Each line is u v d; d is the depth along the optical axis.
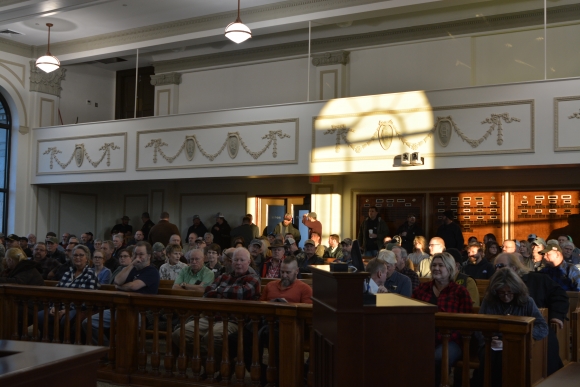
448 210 11.57
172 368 5.21
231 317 5.54
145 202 16.41
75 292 5.70
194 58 15.20
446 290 4.98
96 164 14.12
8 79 14.74
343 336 3.05
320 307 3.46
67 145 14.62
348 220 13.47
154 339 5.27
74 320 6.09
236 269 5.77
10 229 14.85
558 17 11.44
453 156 10.18
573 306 6.02
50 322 6.17
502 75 11.94
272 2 11.78
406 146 10.59
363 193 13.36
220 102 14.86
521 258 7.58
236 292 5.56
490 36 12.09
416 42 12.71
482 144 9.95
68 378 2.41
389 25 12.76
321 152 11.40
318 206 13.63
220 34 12.56
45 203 15.52
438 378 4.39
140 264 6.14
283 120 11.86
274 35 13.73
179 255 7.93
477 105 10.03
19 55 14.97
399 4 10.70
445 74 12.42
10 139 14.99
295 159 11.66
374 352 3.07
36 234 15.26
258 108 12.16
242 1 11.77
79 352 2.48
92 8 12.40
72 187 16.23
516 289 4.37
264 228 14.70
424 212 12.72
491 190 12.10
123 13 12.68
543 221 11.56
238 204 15.01
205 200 15.48
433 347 3.11
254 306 4.77
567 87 9.37
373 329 3.08
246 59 14.54
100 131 14.15
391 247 7.39
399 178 13.02
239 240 11.14
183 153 12.96
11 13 11.84
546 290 5.10
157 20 13.03
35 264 7.11
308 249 9.22
